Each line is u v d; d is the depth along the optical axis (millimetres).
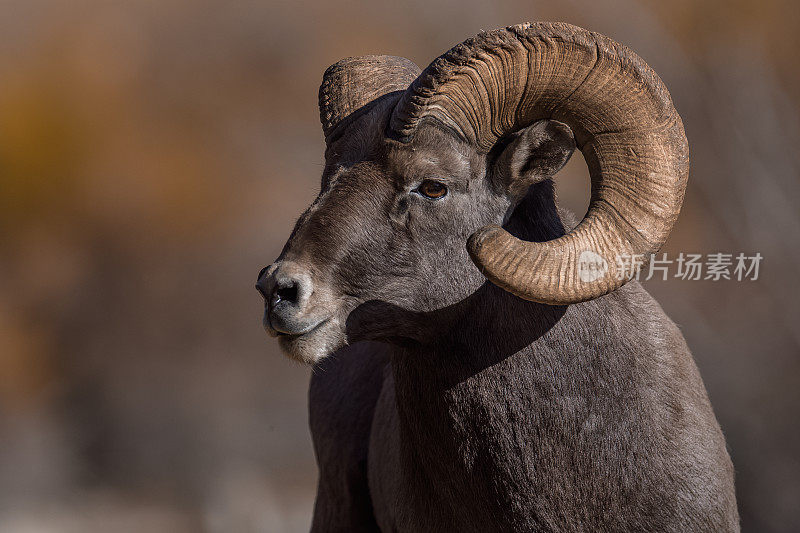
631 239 15977
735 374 46594
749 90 53688
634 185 16062
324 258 16469
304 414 75188
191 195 92125
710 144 53281
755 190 51469
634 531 17094
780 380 46125
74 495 72188
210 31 97375
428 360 17391
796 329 47125
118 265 91375
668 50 55125
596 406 16969
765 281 48562
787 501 43000
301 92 91375
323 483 24375
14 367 87438
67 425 81188
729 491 18141
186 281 88438
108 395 82562
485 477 17188
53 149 99188
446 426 17344
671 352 18188
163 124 97438
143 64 100312
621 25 55750
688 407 17875
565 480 16969
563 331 16922
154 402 80562
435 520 18250
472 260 15844
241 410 76688
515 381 16938
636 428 17094
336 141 17703
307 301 16328
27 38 105375
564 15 62375
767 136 52906
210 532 60781
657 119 15961
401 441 18406
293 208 87938
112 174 96750
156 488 72625
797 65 56156
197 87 96438
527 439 16969
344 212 16562
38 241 96062
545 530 17062
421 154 16453
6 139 99812
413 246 16688
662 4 56312
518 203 17328
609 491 17000
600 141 16297
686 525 17250
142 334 86750
